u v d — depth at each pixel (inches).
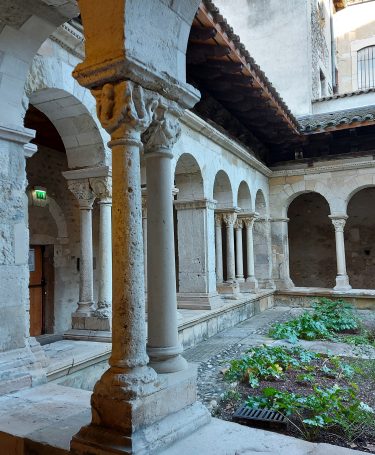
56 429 96.0
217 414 143.0
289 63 467.8
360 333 279.0
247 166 364.5
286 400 138.8
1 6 121.6
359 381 175.3
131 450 78.7
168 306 100.3
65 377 153.7
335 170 397.7
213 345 247.9
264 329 294.4
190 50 226.8
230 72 253.1
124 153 89.7
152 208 100.8
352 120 354.0
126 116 89.1
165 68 97.2
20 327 134.9
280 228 417.7
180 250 287.1
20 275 136.3
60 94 167.9
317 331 267.6
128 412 81.5
